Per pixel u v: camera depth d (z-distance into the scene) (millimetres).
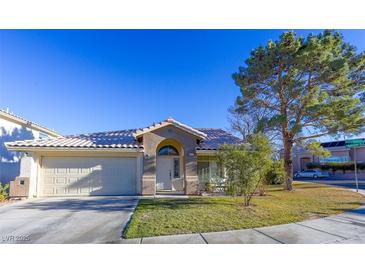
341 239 6445
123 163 16172
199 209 10352
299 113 18672
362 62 17547
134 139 17281
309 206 11562
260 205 11547
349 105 16641
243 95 20219
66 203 12484
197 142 16922
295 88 17734
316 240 6359
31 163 14812
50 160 15562
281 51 17672
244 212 9758
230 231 7090
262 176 11586
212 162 17641
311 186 23734
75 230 7332
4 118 17812
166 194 16016
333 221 8414
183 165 16969
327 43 17047
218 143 18141
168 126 15977
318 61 16891
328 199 14188
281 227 7562
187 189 15562
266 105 20297
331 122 18031
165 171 18297
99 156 16016
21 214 9695
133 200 13328
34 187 14922
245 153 11055
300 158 45531
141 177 15852
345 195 16266
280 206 11398
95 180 15727
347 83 17703
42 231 7262
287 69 18297
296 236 6676
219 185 15148
